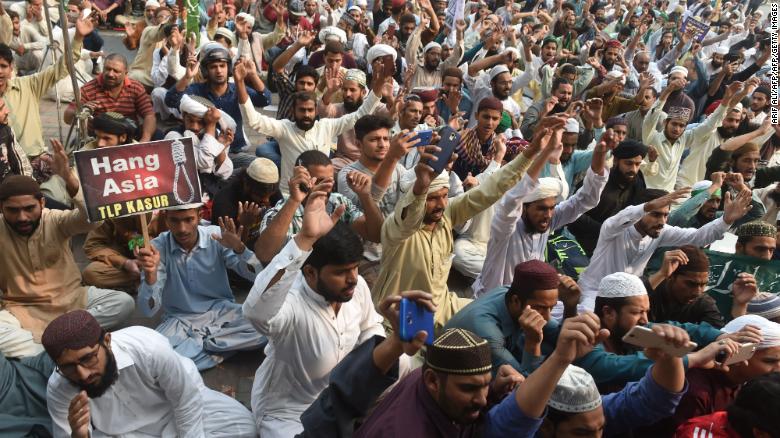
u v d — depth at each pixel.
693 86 12.33
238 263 4.78
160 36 9.98
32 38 10.74
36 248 4.47
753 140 9.27
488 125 6.96
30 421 3.76
